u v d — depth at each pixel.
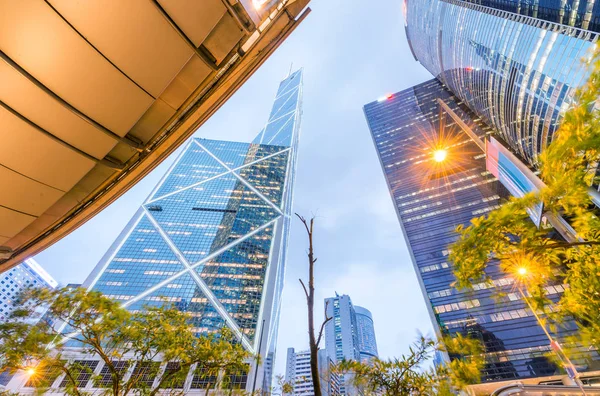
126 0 8.03
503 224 7.77
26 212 11.77
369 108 166.88
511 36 80.44
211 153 185.38
